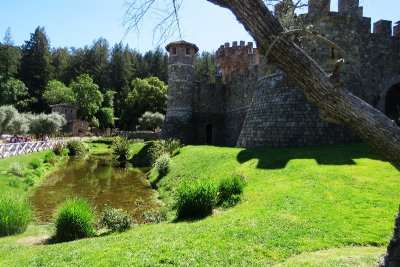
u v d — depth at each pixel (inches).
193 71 1950.1
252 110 1099.3
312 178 611.8
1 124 1984.5
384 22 1083.3
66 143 2038.6
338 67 159.5
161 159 1113.4
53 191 944.9
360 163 684.1
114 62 4468.5
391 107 1128.2
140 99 3326.8
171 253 354.0
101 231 545.0
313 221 438.3
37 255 395.5
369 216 446.9
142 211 729.0
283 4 196.2
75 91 3934.5
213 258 341.4
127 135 2618.1
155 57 4557.1
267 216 462.9
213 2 171.6
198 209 553.3
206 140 1980.8
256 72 1515.7
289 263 328.2
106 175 1262.3
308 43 914.7
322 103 163.0
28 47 4060.0
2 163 1104.8
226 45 2150.6
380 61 1070.4
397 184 557.6
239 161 859.4
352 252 357.4
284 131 954.7
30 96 3949.3
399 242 188.1
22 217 559.2
